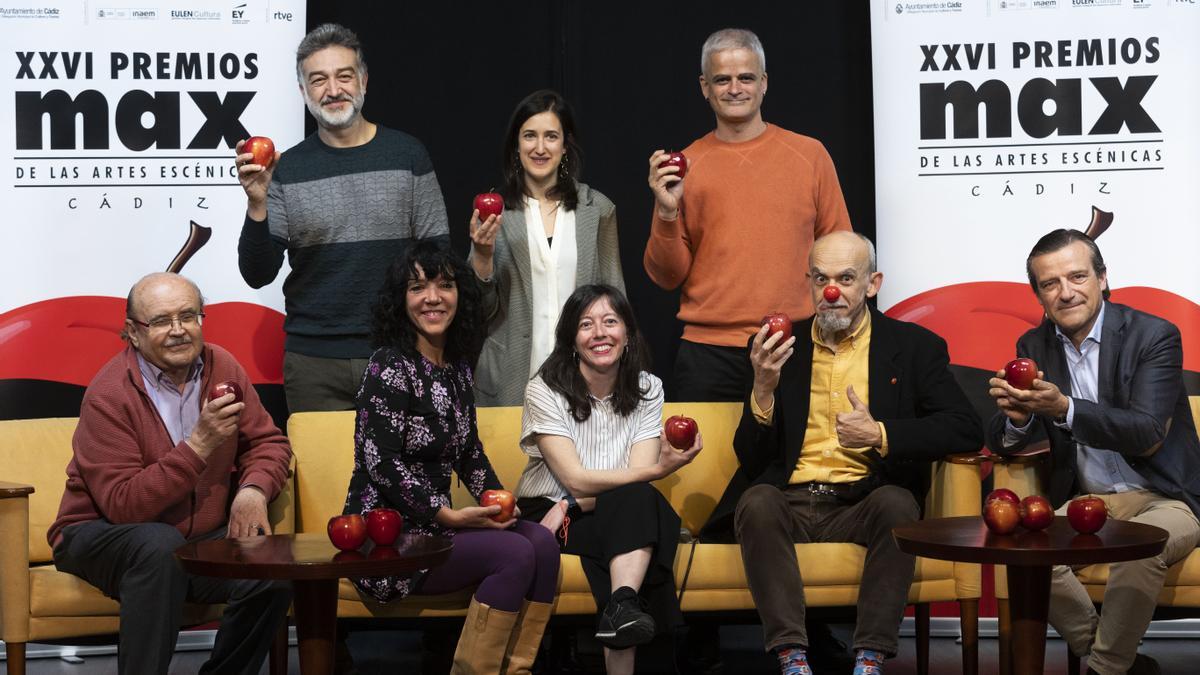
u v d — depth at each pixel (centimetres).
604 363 393
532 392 399
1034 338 417
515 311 457
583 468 388
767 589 372
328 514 412
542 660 455
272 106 488
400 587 362
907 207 490
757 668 450
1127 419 380
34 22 479
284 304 490
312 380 455
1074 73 484
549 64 553
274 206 455
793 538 398
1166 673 438
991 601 498
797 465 412
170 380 380
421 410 365
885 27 492
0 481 405
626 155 555
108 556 353
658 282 477
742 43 468
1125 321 404
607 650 370
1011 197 486
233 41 486
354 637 512
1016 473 405
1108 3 483
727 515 403
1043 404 375
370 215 453
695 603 393
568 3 550
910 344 414
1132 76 482
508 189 462
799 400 411
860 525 390
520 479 414
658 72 554
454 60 553
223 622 364
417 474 365
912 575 374
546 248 456
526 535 370
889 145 492
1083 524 331
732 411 440
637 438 400
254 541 334
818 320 411
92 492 365
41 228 478
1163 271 479
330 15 549
